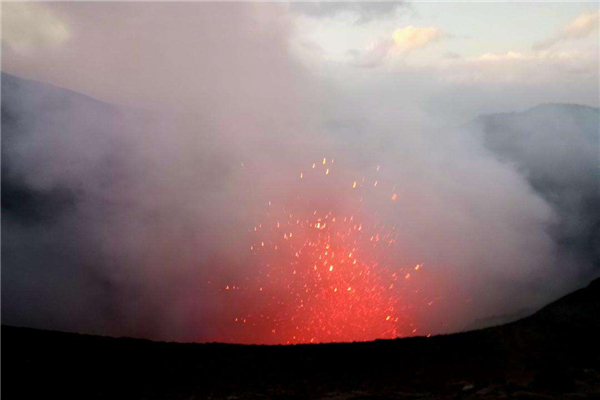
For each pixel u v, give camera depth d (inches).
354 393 327.0
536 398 285.7
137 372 378.6
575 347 355.3
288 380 361.7
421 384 337.7
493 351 371.6
